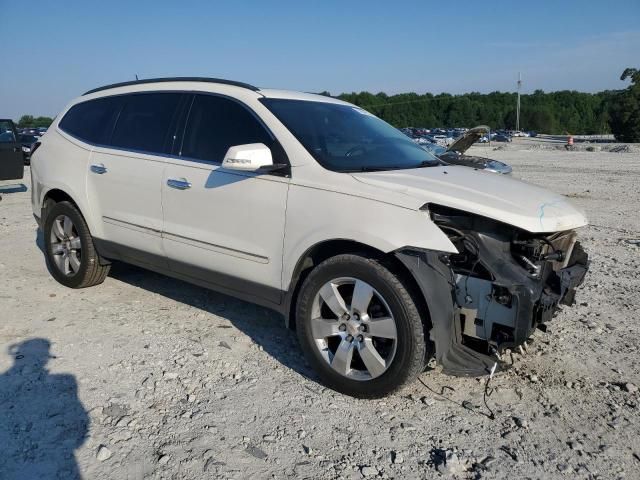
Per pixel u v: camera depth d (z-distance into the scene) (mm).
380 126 4719
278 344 4164
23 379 3510
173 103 4484
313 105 4340
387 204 3221
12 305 4828
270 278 3723
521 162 26094
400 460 2822
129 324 4457
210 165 4031
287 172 3641
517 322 3041
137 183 4473
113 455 2793
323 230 3395
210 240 4016
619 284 5832
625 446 3000
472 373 3148
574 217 3533
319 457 2838
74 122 5328
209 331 4363
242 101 4059
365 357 3299
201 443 2914
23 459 2742
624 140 66938
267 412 3234
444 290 3084
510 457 2887
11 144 11609
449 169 4016
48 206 5492
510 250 3211
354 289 3314
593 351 4145
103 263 5164
